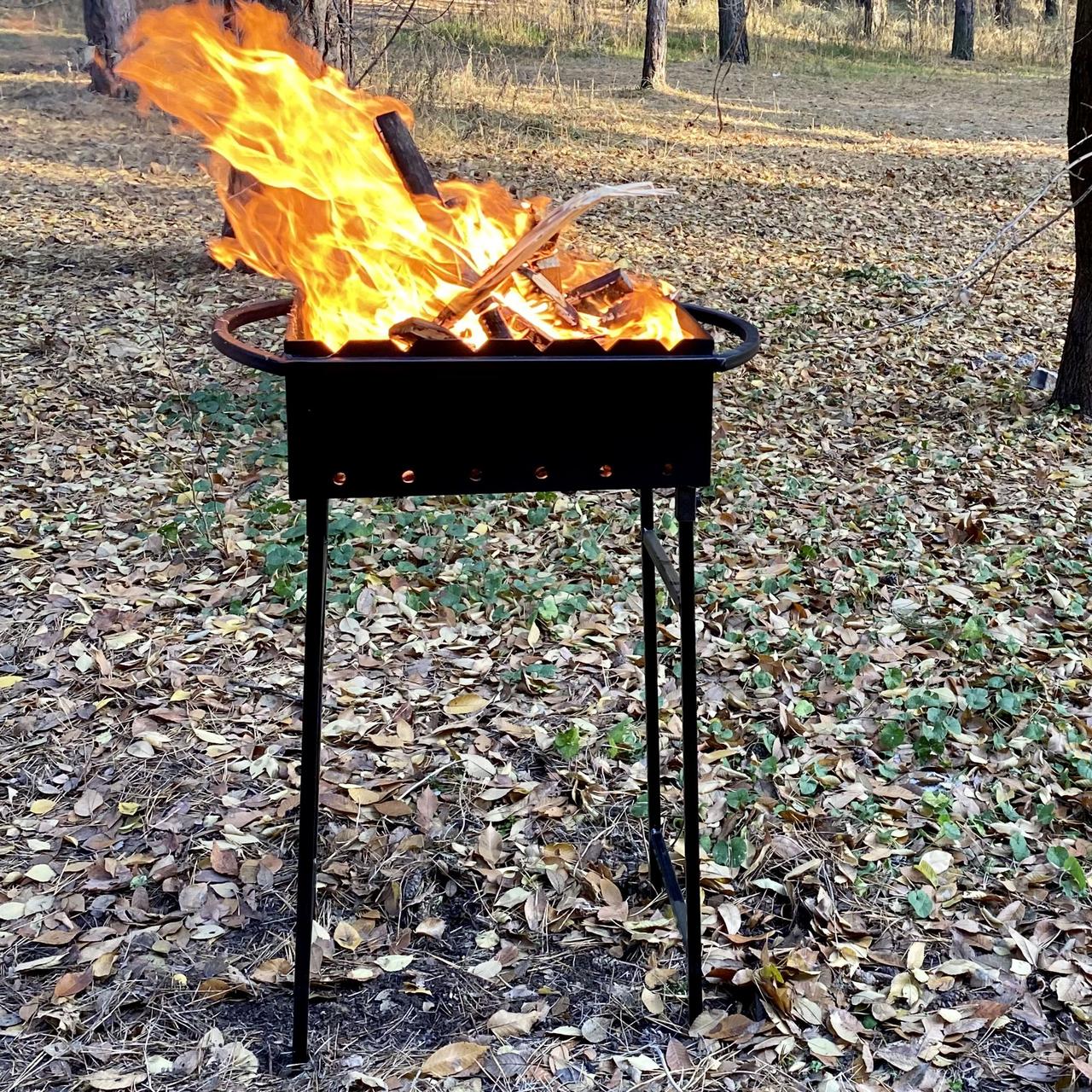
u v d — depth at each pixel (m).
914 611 3.99
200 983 2.92
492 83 15.36
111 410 5.51
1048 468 5.23
